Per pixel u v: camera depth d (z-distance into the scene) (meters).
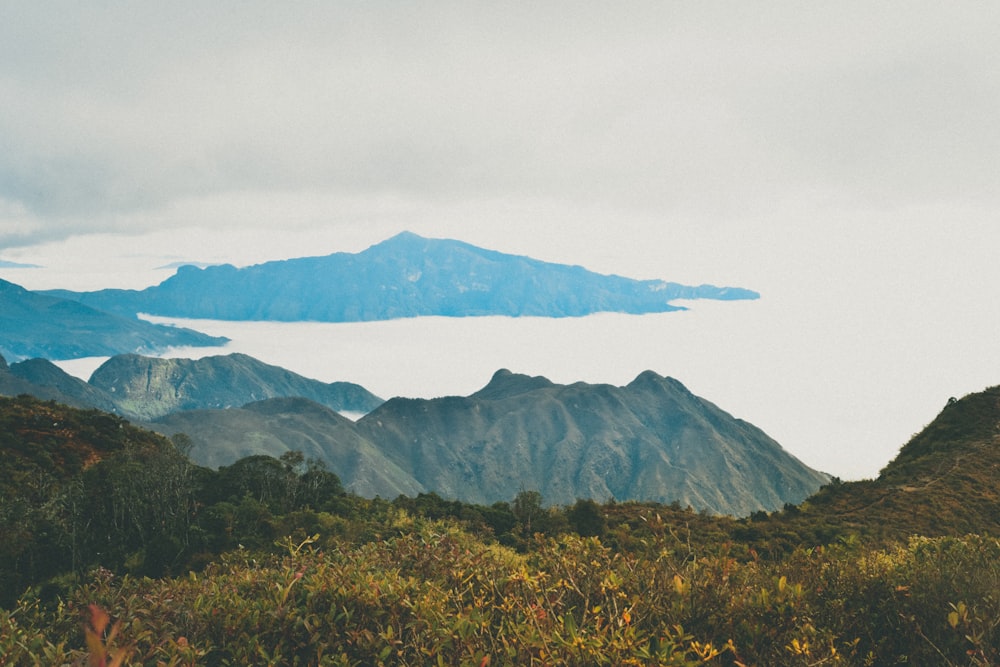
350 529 27.12
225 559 5.42
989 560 4.86
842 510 50.47
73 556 28.84
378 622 3.81
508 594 3.96
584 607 3.70
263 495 42.81
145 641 3.83
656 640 3.57
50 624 4.30
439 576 4.59
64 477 40.38
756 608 3.75
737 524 42.25
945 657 3.68
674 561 4.22
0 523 28.55
